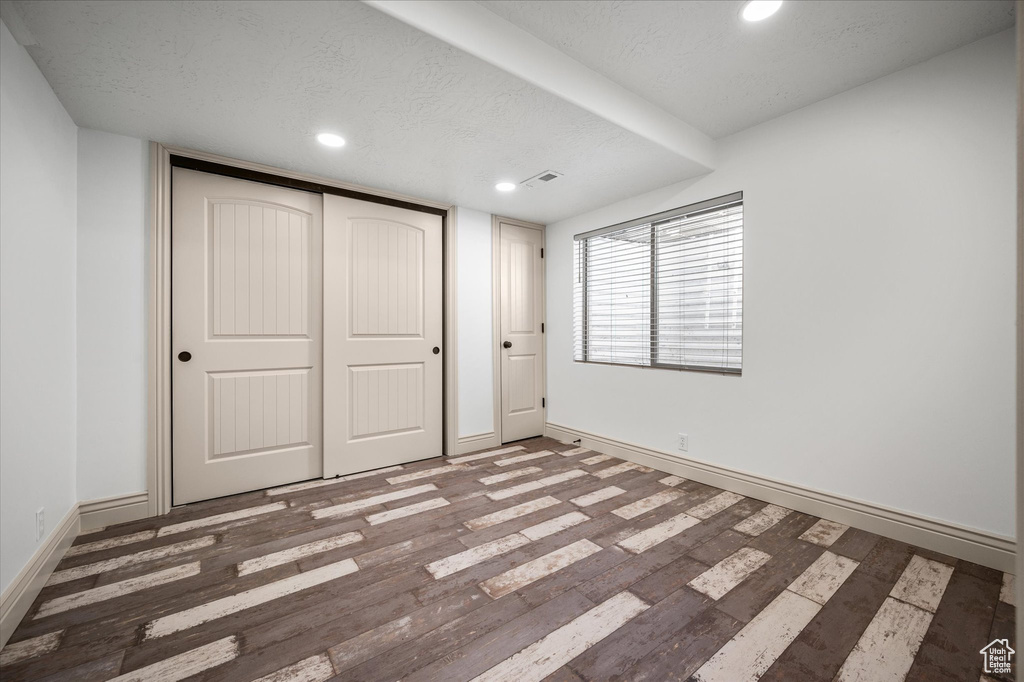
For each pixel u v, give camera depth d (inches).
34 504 62.2
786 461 93.3
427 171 106.4
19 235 58.4
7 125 55.1
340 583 65.4
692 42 70.2
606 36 69.2
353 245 117.3
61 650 51.1
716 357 108.3
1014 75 66.4
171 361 93.0
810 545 76.3
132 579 66.1
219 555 73.5
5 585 53.4
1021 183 20.1
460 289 136.6
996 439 68.3
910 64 75.4
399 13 55.2
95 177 83.0
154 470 88.5
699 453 110.1
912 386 76.2
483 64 64.7
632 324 129.1
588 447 141.9
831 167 85.7
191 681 46.5
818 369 88.0
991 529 68.7
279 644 52.2
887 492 79.2
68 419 76.5
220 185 99.1
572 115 79.1
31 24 54.9
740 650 51.0
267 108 76.6
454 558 72.7
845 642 52.4
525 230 153.8
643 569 69.0
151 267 88.3
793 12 63.1
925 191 74.5
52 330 69.6
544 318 159.3
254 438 103.7
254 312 103.6
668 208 116.3
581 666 48.5
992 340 68.6
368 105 75.9
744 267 100.0
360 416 119.0
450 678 46.8
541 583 65.2
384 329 123.1
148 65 64.0
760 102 88.2
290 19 55.2
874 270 80.4
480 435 141.3
